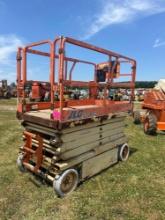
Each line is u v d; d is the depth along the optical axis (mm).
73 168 3309
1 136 6488
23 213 2760
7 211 2789
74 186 3336
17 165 4090
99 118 3688
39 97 3943
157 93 7809
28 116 3410
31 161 3658
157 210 2906
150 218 2738
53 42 2910
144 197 3207
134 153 5203
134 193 3309
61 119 2875
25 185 3443
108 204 3004
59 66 2805
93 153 3646
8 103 18312
